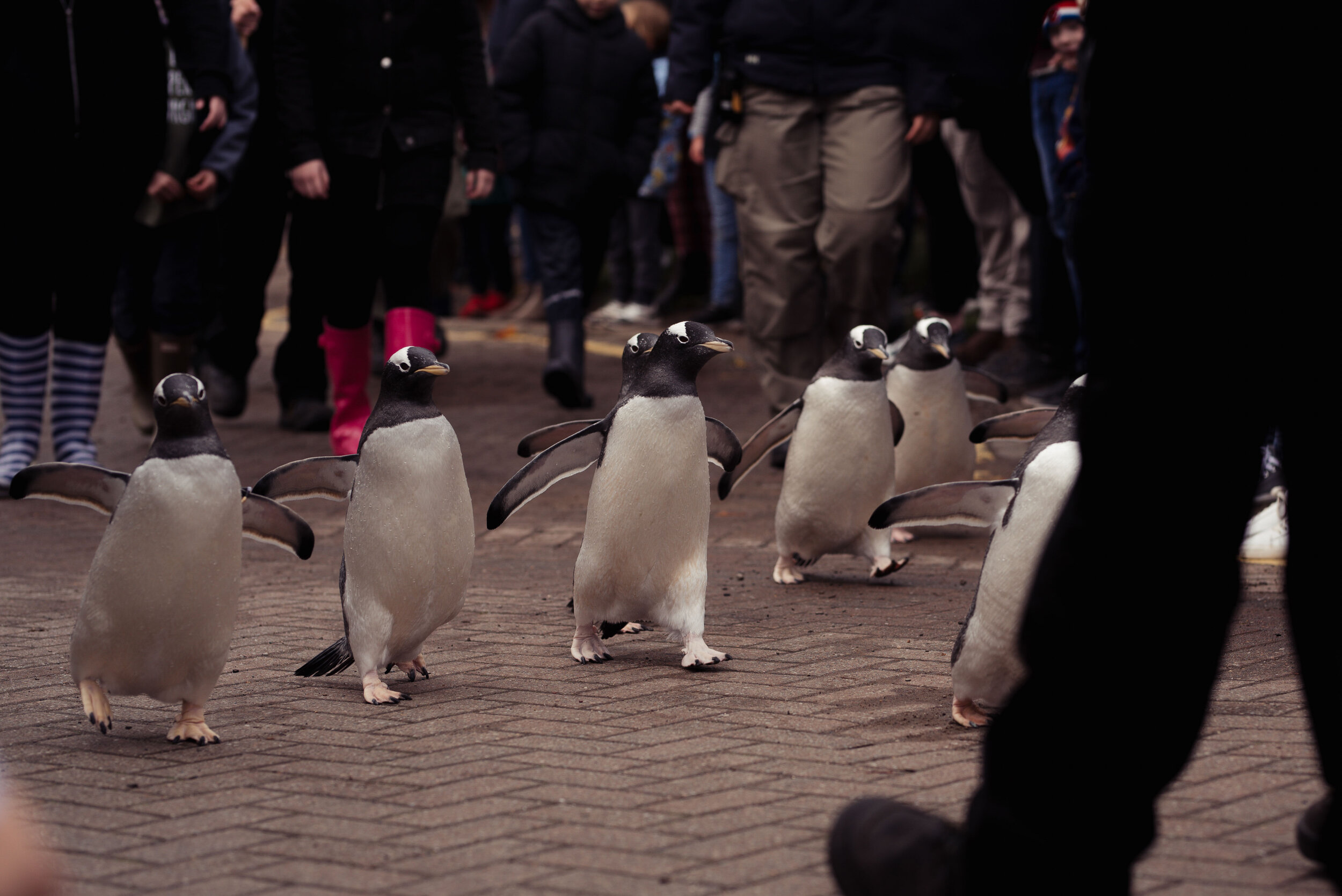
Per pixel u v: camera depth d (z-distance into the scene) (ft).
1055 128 27.27
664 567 14.23
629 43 32.71
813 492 17.81
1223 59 6.74
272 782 10.71
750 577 19.11
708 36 26.20
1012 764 6.81
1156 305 6.85
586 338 44.19
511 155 31.99
